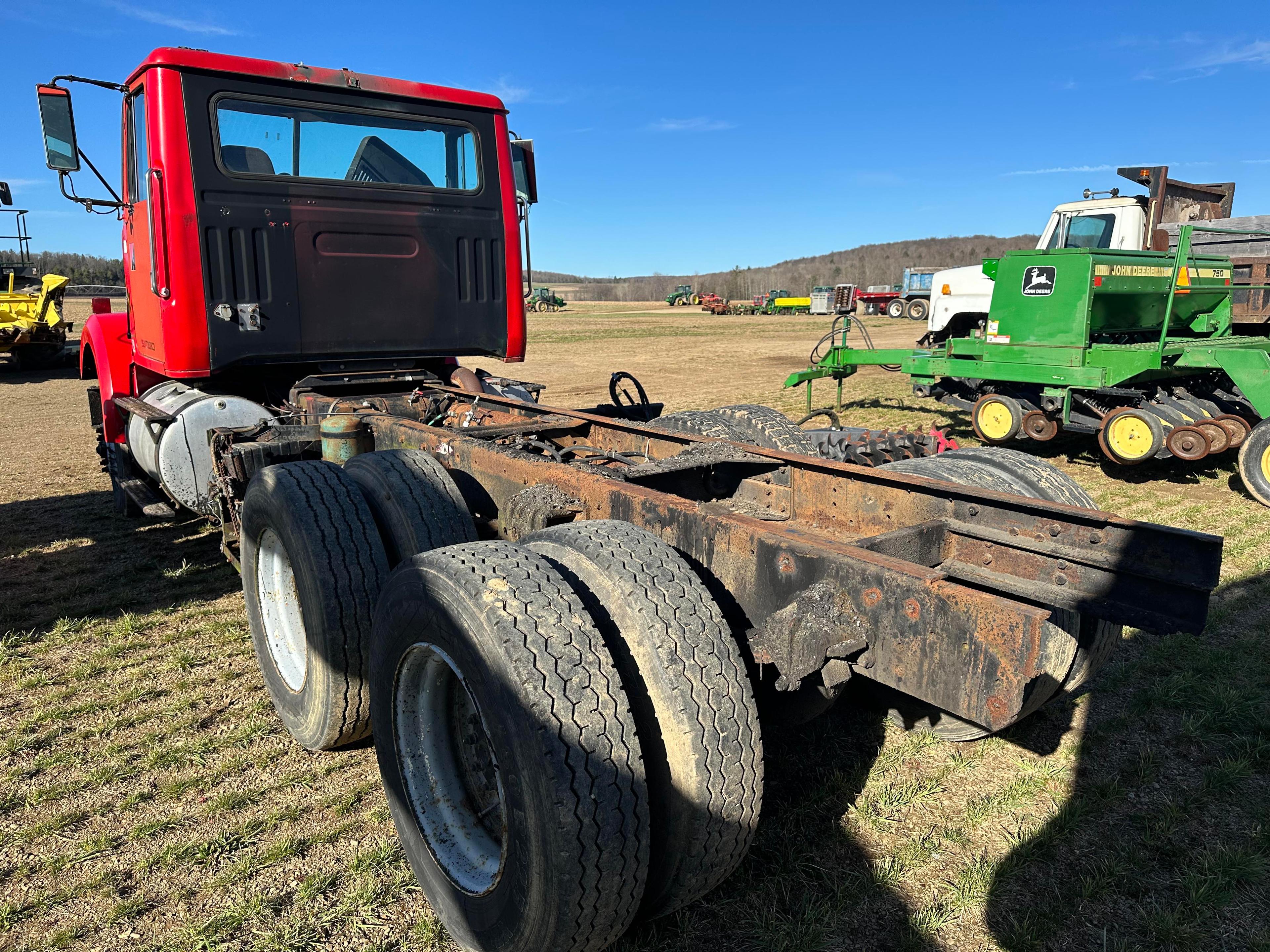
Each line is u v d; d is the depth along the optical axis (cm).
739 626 223
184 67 418
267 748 309
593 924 173
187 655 385
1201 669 354
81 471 801
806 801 271
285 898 231
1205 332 905
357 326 484
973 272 1087
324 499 283
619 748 173
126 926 221
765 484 326
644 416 561
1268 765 288
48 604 450
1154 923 217
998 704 164
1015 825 259
